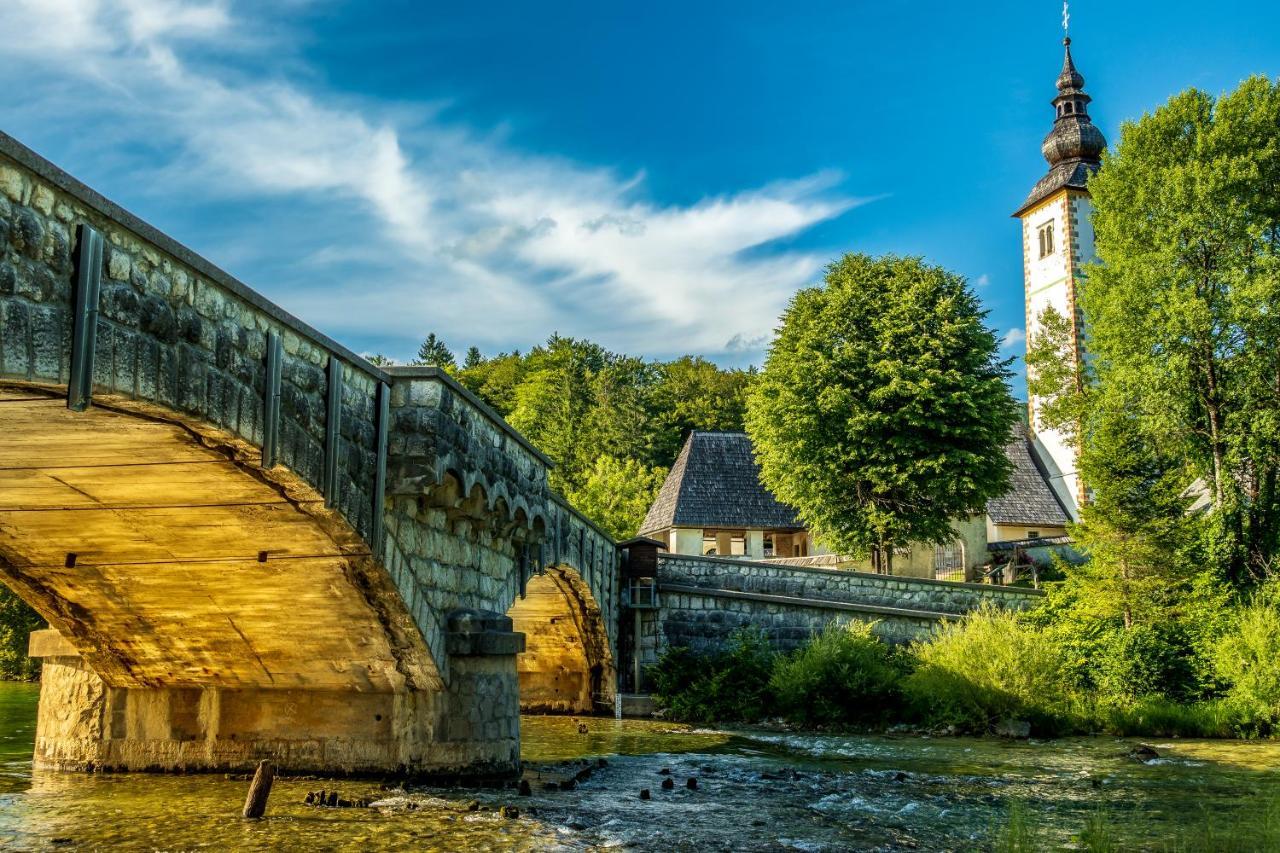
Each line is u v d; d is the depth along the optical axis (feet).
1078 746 71.61
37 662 134.41
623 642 98.22
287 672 49.60
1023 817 42.47
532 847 35.32
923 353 130.00
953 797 48.60
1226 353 108.37
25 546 42.09
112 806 41.63
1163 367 107.45
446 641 48.96
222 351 30.68
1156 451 99.45
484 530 54.85
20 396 25.84
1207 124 116.88
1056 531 180.96
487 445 51.19
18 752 58.49
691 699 90.74
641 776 54.13
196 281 29.48
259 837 36.24
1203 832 40.40
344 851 34.32
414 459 42.52
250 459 33.40
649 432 278.46
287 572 43.19
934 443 129.49
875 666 86.84
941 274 136.56
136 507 38.09
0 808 41.09
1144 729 80.59
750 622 100.48
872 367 130.72
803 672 86.12
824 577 103.65
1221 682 84.69
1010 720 79.05
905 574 147.43
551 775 53.01
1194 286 110.42
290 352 34.78
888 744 72.23
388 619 45.50
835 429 131.95
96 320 25.22
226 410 30.76
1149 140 119.03
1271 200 111.75
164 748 51.03
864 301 135.64
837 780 53.62
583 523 81.56
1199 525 100.73
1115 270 119.34
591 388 303.89
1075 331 199.11
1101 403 114.83
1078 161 210.79
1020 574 156.46
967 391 128.26
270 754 50.29
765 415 138.41
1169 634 88.89
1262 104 112.88
